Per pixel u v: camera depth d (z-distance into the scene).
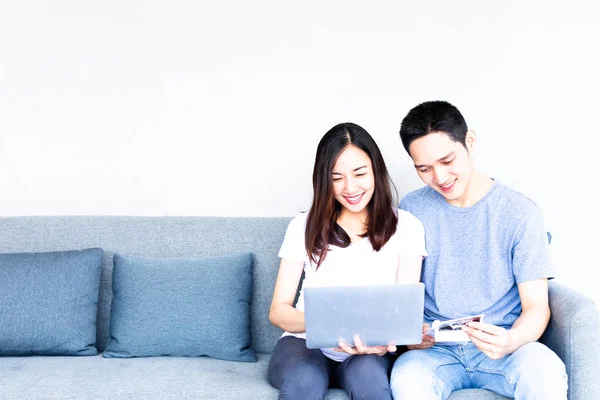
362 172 1.96
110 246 2.40
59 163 2.68
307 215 2.09
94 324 2.27
